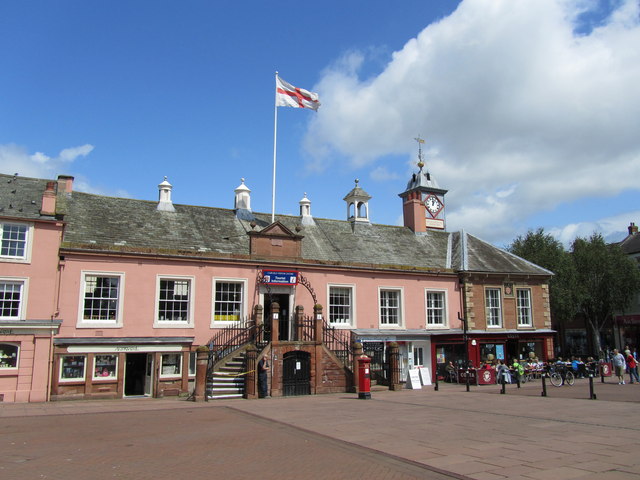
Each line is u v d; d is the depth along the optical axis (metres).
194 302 21.48
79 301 19.38
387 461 8.54
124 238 21.38
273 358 20.12
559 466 8.03
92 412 14.97
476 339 27.14
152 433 11.38
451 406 15.98
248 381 19.00
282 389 20.14
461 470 7.87
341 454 9.12
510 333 27.98
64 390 18.45
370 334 24.61
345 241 27.80
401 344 25.92
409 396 19.48
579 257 38.91
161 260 21.11
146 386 20.34
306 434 11.14
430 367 26.14
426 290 27.23
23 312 18.23
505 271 28.80
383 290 26.33
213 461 8.65
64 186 23.05
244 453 9.26
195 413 14.75
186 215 24.80
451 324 27.44
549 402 16.67
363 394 18.62
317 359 21.08
